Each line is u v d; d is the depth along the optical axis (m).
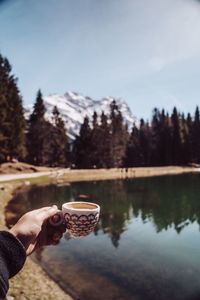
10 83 67.75
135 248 17.83
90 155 87.69
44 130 82.25
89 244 18.00
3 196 33.44
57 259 14.80
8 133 62.00
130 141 110.31
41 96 82.38
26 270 12.12
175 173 90.38
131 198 39.06
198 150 121.94
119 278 12.98
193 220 26.83
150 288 12.16
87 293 11.26
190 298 11.18
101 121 94.69
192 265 15.02
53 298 10.22
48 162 84.56
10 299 8.46
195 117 122.69
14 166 62.00
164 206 33.78
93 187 50.56
